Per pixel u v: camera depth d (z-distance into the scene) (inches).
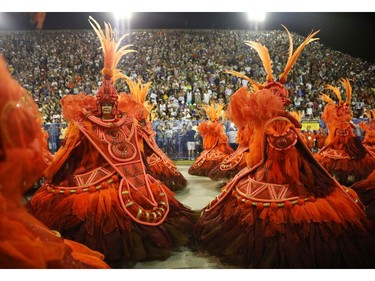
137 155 154.4
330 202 128.9
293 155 131.1
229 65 733.3
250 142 143.7
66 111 150.3
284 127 131.3
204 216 150.4
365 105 615.5
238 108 141.6
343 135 294.0
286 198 127.0
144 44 761.0
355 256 118.5
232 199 141.5
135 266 128.6
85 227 130.0
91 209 134.0
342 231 122.7
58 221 134.0
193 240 148.6
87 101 158.6
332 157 293.1
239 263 122.6
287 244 118.9
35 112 71.1
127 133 156.7
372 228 133.4
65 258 80.4
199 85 693.9
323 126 501.4
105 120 152.3
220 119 517.7
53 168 146.2
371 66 671.1
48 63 706.8
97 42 733.9
